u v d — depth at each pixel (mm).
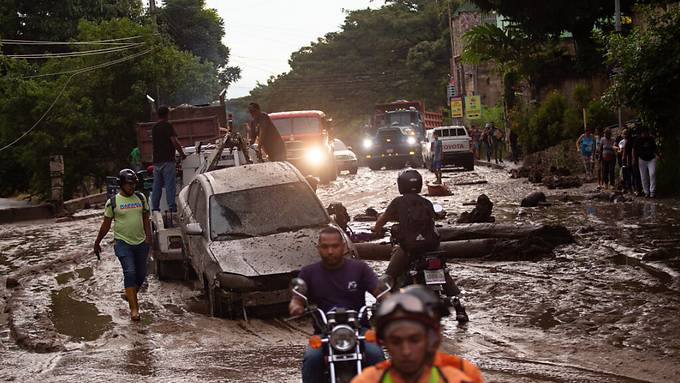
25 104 48719
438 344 5094
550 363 11070
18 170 54062
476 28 54188
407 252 13031
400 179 13195
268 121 22031
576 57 51375
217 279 14836
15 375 12133
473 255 19078
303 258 14875
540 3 47688
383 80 124938
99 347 13562
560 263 17953
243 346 13070
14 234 31547
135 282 15828
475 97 75438
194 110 37125
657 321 12773
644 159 28969
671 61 28406
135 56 52344
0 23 62438
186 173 22219
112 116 51125
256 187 16906
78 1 64438
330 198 37938
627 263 17500
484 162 62531
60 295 18422
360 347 7453
